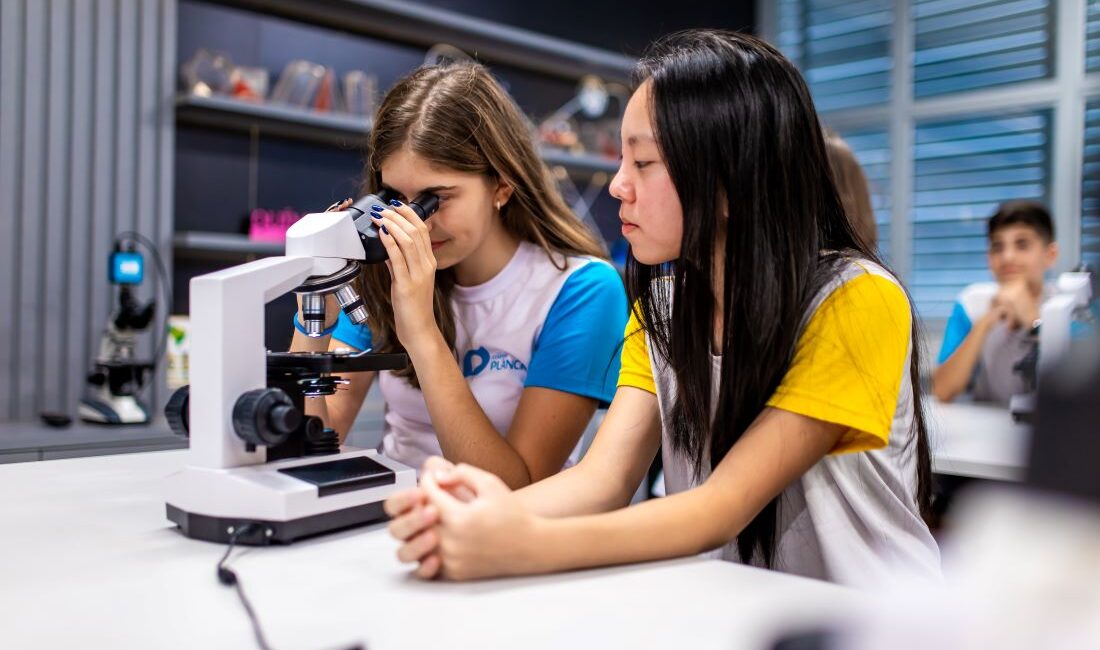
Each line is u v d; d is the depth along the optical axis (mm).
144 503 1222
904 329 1102
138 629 749
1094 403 331
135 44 2975
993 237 3375
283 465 1103
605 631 742
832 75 5270
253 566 944
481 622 766
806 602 809
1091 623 327
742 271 1095
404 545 901
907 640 397
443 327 1667
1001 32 4715
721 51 1122
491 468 1443
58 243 2855
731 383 1114
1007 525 353
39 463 1502
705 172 1099
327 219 1188
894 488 1177
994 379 3324
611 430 1250
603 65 4246
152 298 3021
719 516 998
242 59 3375
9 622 766
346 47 3670
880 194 5109
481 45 3900
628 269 1304
